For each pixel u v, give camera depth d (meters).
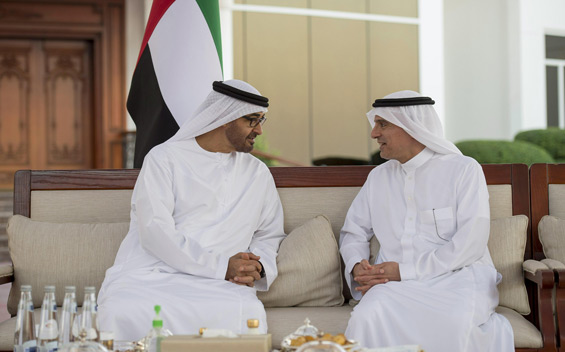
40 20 10.91
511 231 3.10
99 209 3.39
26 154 11.18
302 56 11.56
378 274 2.91
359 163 10.79
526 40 12.23
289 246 3.15
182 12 3.81
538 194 3.35
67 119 11.27
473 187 3.02
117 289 2.78
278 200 3.31
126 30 11.09
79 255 3.17
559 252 3.11
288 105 11.46
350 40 11.78
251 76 11.29
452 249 2.90
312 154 11.58
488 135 12.69
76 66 11.27
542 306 2.73
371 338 2.64
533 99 12.30
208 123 3.08
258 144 9.14
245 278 2.88
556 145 10.77
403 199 3.14
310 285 3.08
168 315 2.65
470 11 13.00
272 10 11.41
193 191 3.06
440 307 2.64
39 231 3.21
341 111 11.73
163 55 3.79
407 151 3.10
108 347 2.16
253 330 2.19
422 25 11.99
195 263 2.87
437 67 12.03
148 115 3.84
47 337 2.19
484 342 2.64
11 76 11.13
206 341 2.01
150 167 3.05
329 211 3.40
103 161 11.09
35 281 3.14
